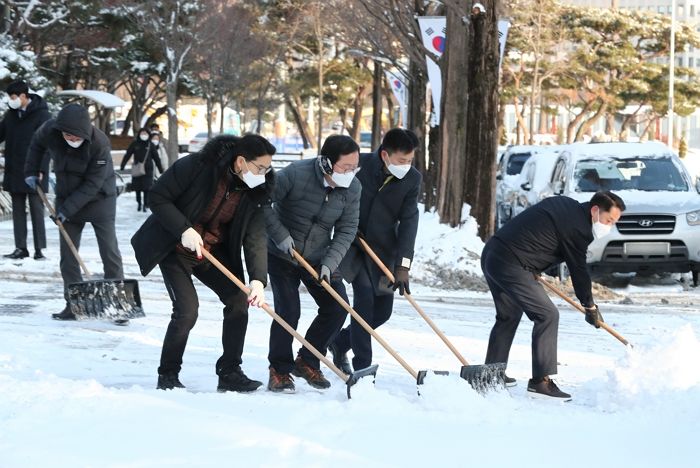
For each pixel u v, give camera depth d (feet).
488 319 55.77
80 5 156.15
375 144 202.39
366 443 24.25
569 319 57.67
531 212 35.04
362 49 147.95
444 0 77.25
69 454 22.40
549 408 31.83
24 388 28.19
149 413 25.91
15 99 63.36
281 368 32.81
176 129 188.44
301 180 32.58
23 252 66.03
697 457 24.20
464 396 29.58
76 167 45.44
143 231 30.37
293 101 301.84
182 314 30.81
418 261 71.31
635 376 34.37
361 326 34.22
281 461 22.39
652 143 83.46
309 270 32.50
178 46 185.98
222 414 26.25
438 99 90.43
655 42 299.79
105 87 236.43
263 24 231.09
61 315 46.50
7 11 143.74
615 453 24.45
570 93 310.04
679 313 60.59
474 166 76.95
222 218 30.09
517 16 252.83
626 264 71.61
